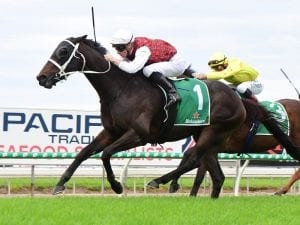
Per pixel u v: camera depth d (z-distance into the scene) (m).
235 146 10.02
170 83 8.44
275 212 7.05
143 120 8.23
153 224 5.89
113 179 8.34
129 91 8.29
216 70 9.73
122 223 5.84
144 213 6.54
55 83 8.38
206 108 8.61
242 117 8.88
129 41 8.34
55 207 6.80
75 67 8.34
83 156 8.39
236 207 7.36
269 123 9.24
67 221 5.89
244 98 9.47
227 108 8.73
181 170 8.65
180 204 7.44
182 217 6.35
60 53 8.30
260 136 10.17
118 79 8.30
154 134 8.51
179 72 8.63
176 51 8.62
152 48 8.45
